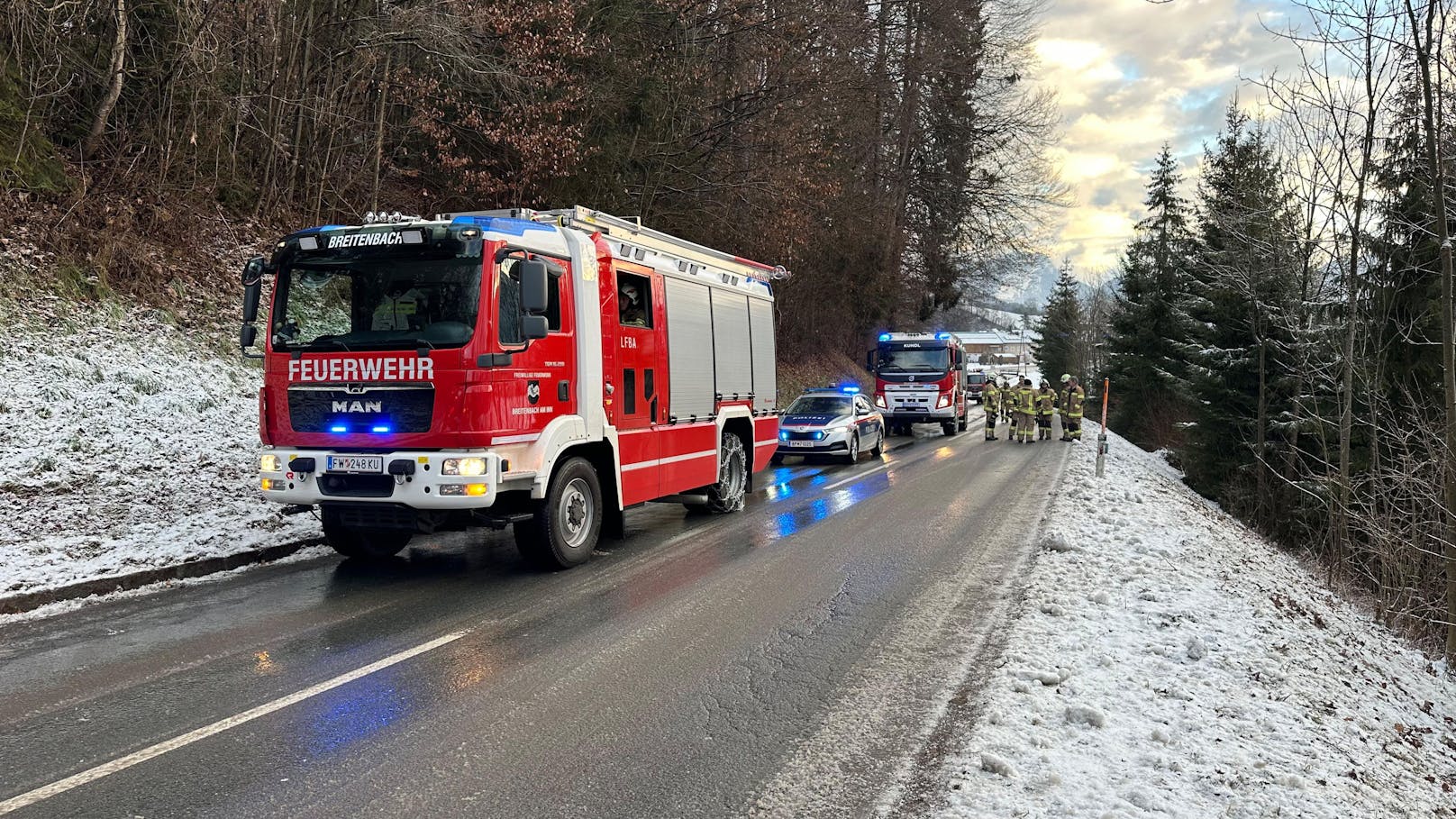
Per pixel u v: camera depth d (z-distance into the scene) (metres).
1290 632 6.69
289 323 7.36
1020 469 16.92
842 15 24.80
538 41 18.14
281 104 17.44
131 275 14.12
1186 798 3.59
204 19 15.32
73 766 3.82
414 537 9.37
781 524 10.44
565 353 7.84
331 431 7.14
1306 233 17.67
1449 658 9.38
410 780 3.74
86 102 15.05
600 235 8.49
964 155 38.81
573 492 7.98
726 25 23.67
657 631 6.00
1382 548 14.70
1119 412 40.81
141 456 11.00
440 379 6.82
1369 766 4.34
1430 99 8.96
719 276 11.12
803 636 5.90
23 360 11.62
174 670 5.10
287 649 5.52
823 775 3.84
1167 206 39.78
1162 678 5.05
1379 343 17.70
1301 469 21.22
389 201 20.25
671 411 9.70
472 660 5.34
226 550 7.83
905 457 19.70
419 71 19.33
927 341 26.69
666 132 22.59
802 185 24.41
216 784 3.68
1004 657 5.35
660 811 3.51
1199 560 8.80
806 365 37.19
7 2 13.48
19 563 6.95
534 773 3.84
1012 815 3.41
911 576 7.70
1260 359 21.41
